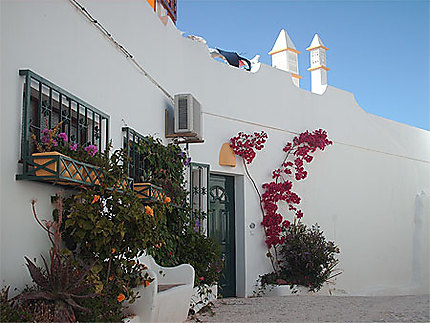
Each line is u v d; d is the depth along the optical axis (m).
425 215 13.78
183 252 7.22
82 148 4.37
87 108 4.89
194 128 7.71
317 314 6.07
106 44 5.64
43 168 3.74
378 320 5.38
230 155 9.15
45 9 4.32
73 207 4.18
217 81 9.21
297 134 10.66
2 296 3.39
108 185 4.46
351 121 12.13
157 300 4.77
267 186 9.70
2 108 3.63
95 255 4.39
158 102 7.43
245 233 9.19
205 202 8.64
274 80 10.36
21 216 3.81
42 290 3.71
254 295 9.09
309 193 10.66
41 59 4.23
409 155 13.86
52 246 4.20
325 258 9.59
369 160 12.48
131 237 4.49
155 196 6.08
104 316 4.05
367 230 12.02
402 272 12.91
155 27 7.40
